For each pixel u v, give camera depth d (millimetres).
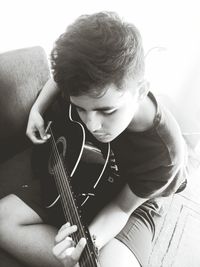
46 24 1438
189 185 1685
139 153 813
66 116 1077
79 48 563
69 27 606
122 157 872
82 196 924
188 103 2066
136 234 907
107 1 1539
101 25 586
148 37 1812
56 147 1053
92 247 688
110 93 602
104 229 850
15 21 1341
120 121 691
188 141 1934
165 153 773
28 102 1162
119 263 810
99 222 867
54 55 599
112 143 857
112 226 859
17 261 873
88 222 935
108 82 579
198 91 1990
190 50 1891
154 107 753
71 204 823
